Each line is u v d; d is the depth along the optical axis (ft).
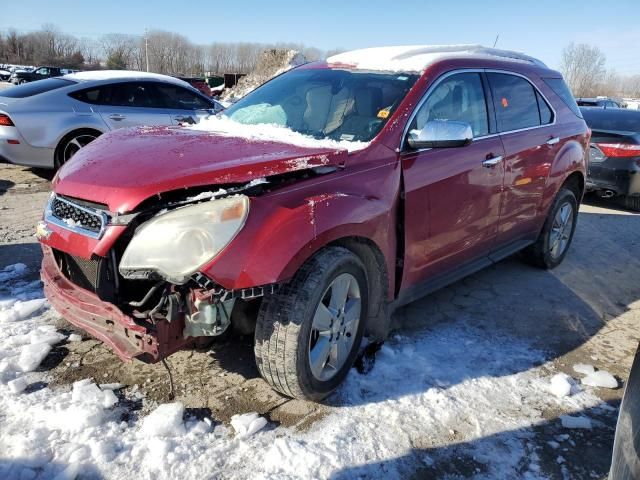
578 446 8.30
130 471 7.15
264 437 7.96
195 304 7.20
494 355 10.84
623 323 12.93
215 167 7.72
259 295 7.36
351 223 8.45
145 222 7.32
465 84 11.83
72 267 8.57
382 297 9.95
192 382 9.25
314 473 7.32
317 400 8.76
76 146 23.52
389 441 8.08
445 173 10.66
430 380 9.72
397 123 10.00
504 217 13.03
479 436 8.36
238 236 7.22
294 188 8.14
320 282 7.98
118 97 24.56
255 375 9.55
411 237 10.15
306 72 12.57
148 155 8.38
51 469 7.07
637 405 5.25
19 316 10.97
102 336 7.71
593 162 25.03
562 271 16.35
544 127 14.34
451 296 13.83
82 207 7.91
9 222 17.95
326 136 10.27
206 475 7.18
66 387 8.89
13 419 7.95
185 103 26.86
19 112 22.02
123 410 8.39
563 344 11.60
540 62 15.76
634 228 22.49
